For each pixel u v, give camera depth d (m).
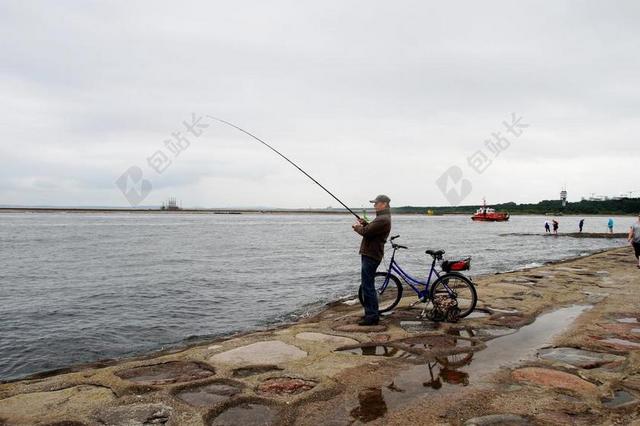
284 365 4.84
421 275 15.61
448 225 90.12
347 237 43.38
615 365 4.75
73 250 26.31
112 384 4.33
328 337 5.98
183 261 20.77
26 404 3.88
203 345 6.42
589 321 6.65
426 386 4.20
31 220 95.81
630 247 24.30
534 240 39.81
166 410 3.74
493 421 3.47
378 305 7.16
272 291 12.75
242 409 3.76
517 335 5.97
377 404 3.81
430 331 6.21
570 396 3.95
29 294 12.40
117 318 9.54
